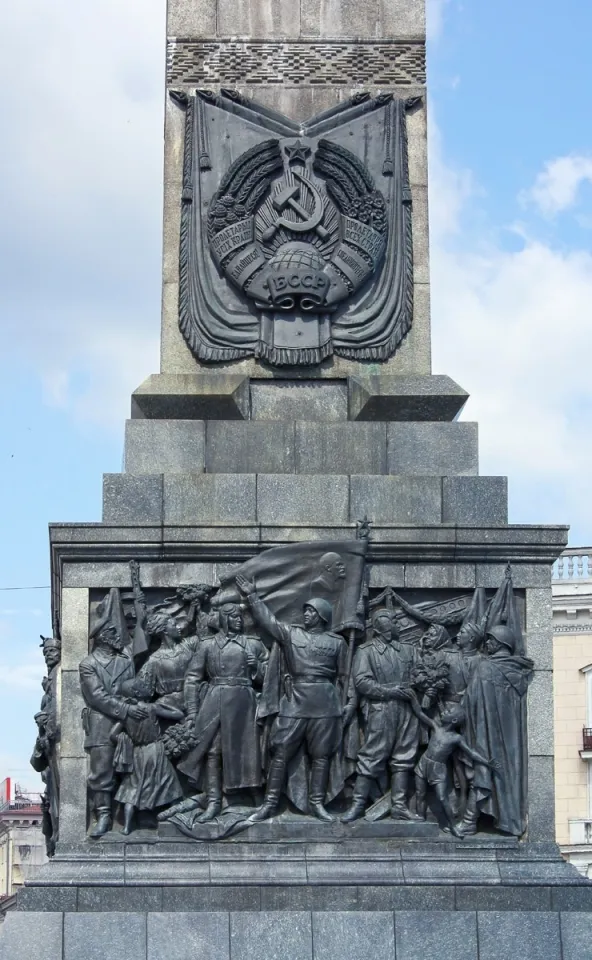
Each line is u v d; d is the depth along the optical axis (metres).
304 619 16.36
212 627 16.31
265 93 18.27
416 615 16.50
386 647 16.33
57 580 17.09
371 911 15.61
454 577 16.61
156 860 15.75
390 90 18.41
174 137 18.16
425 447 17.27
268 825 15.92
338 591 16.41
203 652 16.22
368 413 17.45
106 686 16.06
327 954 15.45
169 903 15.55
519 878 15.84
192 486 16.66
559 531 16.70
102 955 15.34
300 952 15.44
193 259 17.83
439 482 16.89
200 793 16.09
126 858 15.75
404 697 16.17
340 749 16.16
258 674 16.22
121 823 15.99
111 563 16.44
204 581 16.42
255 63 18.34
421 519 16.78
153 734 16.05
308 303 17.62
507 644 16.39
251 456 17.16
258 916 15.50
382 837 15.99
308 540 16.55
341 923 15.53
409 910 15.65
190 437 17.16
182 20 18.39
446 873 15.81
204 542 16.44
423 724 16.23
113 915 15.44
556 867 15.98
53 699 17.11
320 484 16.77
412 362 17.83
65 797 15.99
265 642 16.34
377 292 17.91
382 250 17.95
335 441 17.23
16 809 49.69
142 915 15.45
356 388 17.53
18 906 15.50
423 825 16.05
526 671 16.47
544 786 16.30
